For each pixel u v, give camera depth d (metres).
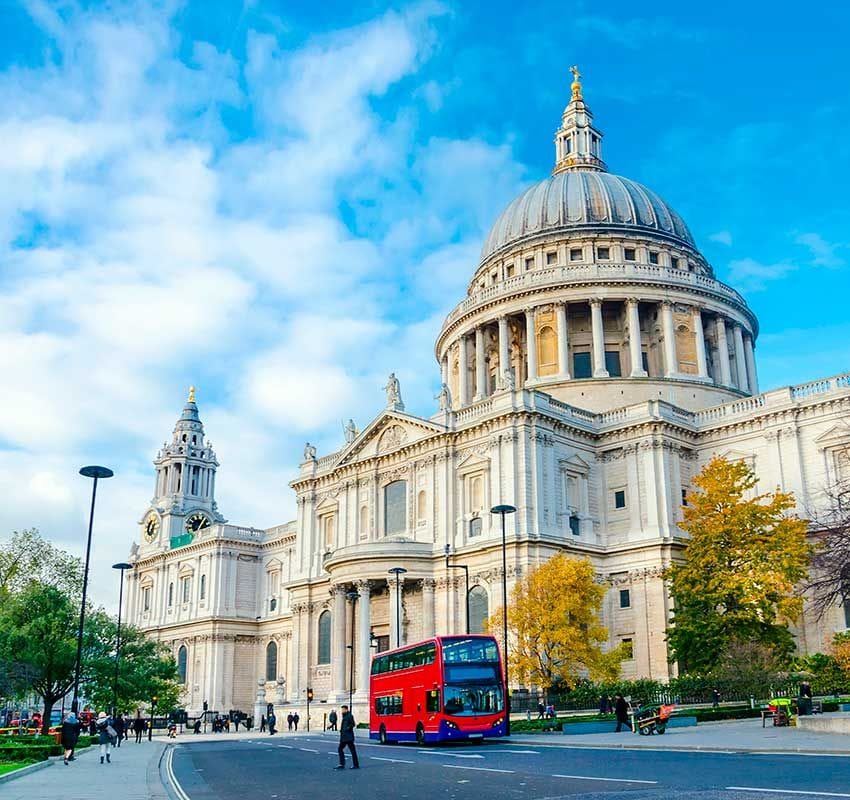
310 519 102.75
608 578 82.38
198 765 43.31
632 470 84.69
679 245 114.38
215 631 123.31
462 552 81.69
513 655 67.00
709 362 107.25
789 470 80.25
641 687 67.06
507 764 34.53
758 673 61.62
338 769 36.59
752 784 23.83
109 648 87.31
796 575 64.44
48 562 87.50
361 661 82.69
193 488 149.12
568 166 127.19
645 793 22.84
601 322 103.00
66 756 46.81
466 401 110.88
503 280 110.19
